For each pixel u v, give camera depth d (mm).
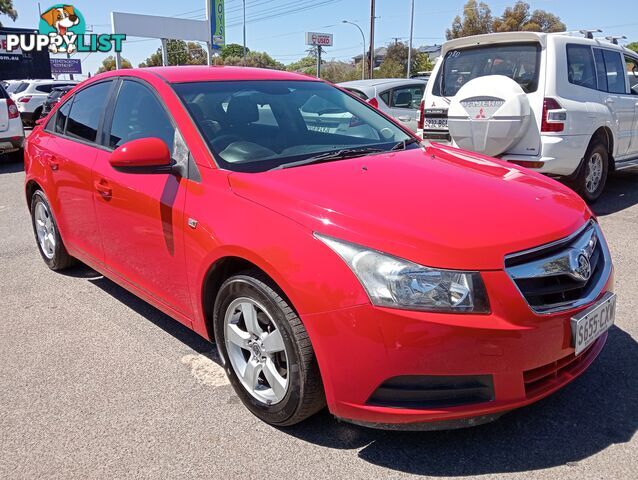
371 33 36156
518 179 2945
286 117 3480
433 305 2135
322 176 2771
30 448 2580
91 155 3775
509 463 2375
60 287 4523
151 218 3127
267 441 2572
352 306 2191
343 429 2633
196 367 3252
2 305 4184
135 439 2617
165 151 2926
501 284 2174
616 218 5988
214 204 2756
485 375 2191
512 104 5562
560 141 5727
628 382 2918
